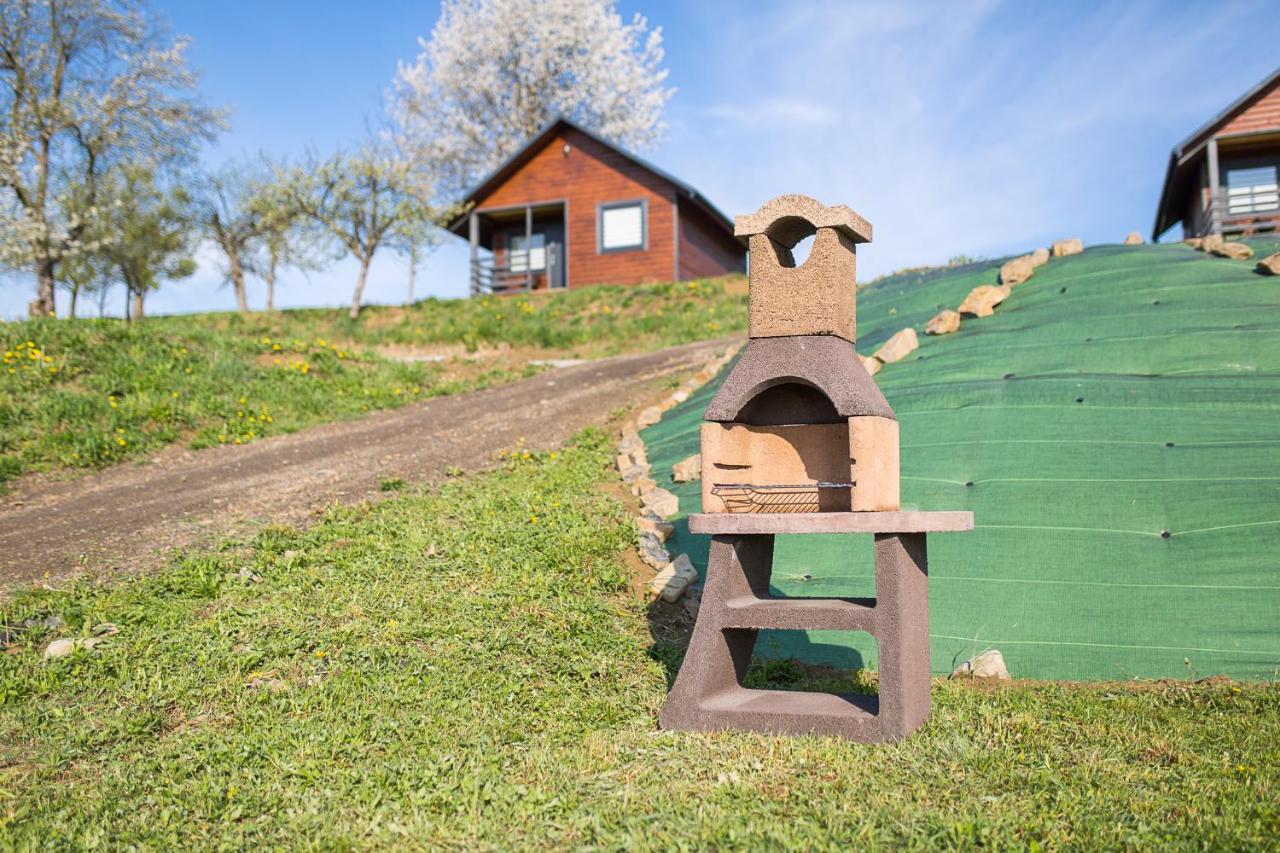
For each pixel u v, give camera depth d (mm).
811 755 4430
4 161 23812
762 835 3584
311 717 5160
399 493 9695
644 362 16234
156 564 7750
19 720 5176
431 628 6367
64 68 25953
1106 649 6277
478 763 4520
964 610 6750
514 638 6324
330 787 4320
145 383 13336
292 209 26656
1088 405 8391
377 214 25797
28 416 11906
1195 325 9234
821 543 7676
